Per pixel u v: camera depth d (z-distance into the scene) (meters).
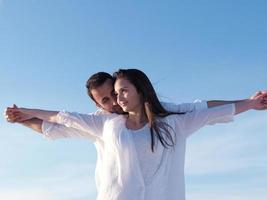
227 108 2.71
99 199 2.63
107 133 2.69
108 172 2.63
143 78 2.73
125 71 2.75
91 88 3.14
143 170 2.57
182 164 2.66
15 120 2.90
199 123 2.70
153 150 2.58
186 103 2.84
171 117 2.69
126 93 2.70
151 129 2.62
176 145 2.65
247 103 2.75
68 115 2.78
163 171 2.58
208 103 2.87
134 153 2.59
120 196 2.55
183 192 2.62
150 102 2.69
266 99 2.77
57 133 2.84
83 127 2.77
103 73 3.20
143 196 2.54
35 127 2.88
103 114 2.88
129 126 2.71
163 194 2.56
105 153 2.70
